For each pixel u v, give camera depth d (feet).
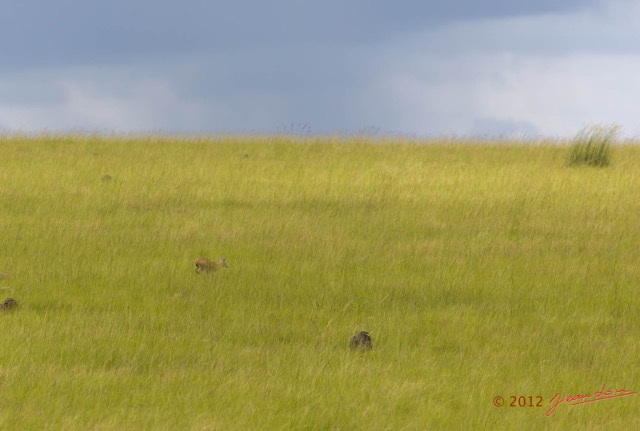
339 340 108.78
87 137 332.80
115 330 109.19
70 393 86.84
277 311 121.80
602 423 84.53
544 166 283.59
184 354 100.89
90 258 151.23
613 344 110.01
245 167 270.87
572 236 180.45
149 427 79.10
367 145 331.77
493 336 112.16
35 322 111.55
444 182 246.47
